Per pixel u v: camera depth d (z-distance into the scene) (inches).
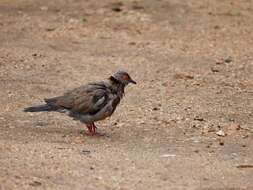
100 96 602.5
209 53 950.4
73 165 533.0
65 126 647.1
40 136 610.5
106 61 898.7
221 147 598.5
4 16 1093.8
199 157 566.6
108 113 611.2
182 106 726.5
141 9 1130.7
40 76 828.0
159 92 778.8
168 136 626.8
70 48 952.9
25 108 658.2
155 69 871.7
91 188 489.4
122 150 577.3
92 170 524.1
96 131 634.2
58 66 870.4
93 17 1095.0
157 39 1005.8
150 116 688.4
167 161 552.7
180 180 512.1
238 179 519.8
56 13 1113.4
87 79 824.9
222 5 1170.0
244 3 1186.6
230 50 964.6
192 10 1136.2
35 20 1077.1
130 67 877.2
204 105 733.3
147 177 515.2
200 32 1038.4
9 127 638.5
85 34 1019.3
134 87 794.8
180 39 1006.4
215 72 868.6
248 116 700.0
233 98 764.6
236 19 1102.4
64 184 494.3
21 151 561.3
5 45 951.6
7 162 532.1
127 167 534.0
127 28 1050.1
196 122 671.8
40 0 1187.3
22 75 828.6
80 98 605.0
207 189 497.4
